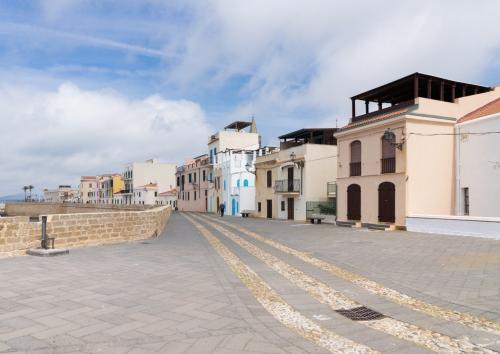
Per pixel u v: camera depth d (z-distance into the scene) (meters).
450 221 17.97
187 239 17.64
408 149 21.06
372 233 19.61
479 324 5.34
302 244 15.56
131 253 12.57
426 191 21.44
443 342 4.73
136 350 4.45
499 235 15.61
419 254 11.95
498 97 23.33
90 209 54.81
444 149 21.97
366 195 24.02
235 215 48.03
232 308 6.13
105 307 6.17
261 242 16.50
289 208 34.78
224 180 51.88
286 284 8.06
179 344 4.64
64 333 5.00
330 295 7.14
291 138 37.59
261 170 40.44
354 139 25.08
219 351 4.43
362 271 9.47
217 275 8.77
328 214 29.97
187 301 6.53
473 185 20.70
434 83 23.02
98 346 4.57
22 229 12.14
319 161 32.31
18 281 8.09
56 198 147.38
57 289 7.38
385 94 25.19
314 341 4.78
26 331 5.07
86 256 11.80
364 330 5.21
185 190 70.88
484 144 20.06
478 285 7.58
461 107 22.58
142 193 84.81
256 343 4.68
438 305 6.33
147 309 6.06
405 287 7.63
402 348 4.55
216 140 59.19
